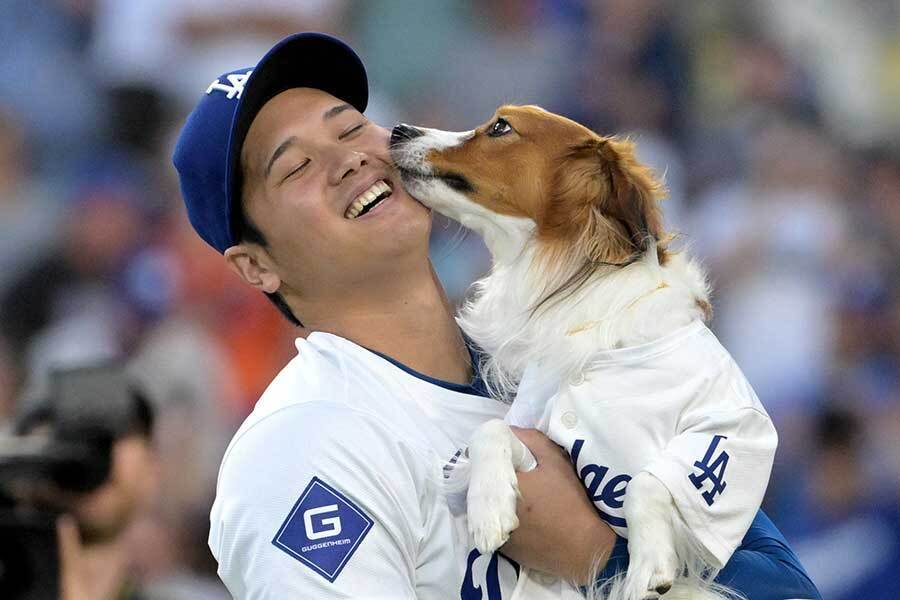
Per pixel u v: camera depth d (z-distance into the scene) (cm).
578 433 623
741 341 1590
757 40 1912
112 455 633
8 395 1548
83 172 1744
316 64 697
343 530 590
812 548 1380
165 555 1203
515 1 1867
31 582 520
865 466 1437
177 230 1641
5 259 1630
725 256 1650
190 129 683
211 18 1812
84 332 1559
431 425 637
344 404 620
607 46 1864
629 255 670
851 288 1631
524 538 605
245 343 1516
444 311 682
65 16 1850
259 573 591
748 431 616
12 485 587
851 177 1770
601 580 607
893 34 1956
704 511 593
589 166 693
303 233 659
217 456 1388
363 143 689
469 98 1805
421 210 683
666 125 1838
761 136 1791
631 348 636
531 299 689
